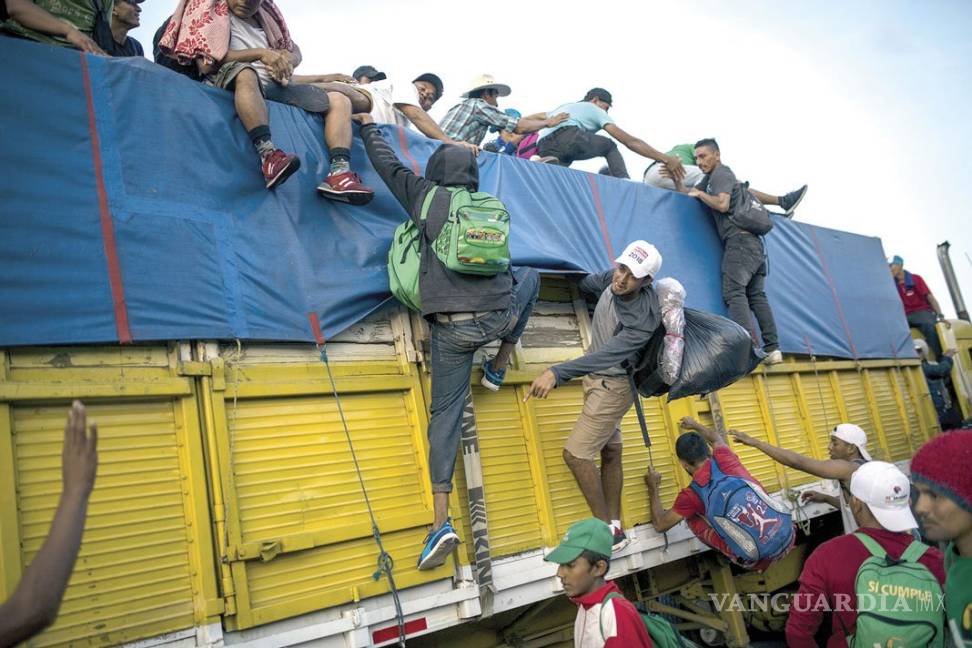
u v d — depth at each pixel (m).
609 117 6.61
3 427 2.50
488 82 6.04
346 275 3.58
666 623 2.98
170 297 2.99
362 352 3.59
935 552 2.78
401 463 3.53
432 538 3.32
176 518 2.83
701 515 4.50
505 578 3.71
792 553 5.88
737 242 5.82
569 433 4.44
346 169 3.68
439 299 3.43
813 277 6.97
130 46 4.18
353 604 3.15
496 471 3.93
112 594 2.60
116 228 2.94
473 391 3.97
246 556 2.88
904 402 7.64
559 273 4.54
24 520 2.51
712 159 5.97
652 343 4.17
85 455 1.78
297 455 3.20
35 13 3.14
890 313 7.93
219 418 3.00
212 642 2.75
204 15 3.56
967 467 1.98
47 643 2.43
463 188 3.59
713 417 5.34
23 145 2.80
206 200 3.23
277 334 3.26
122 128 3.06
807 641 3.02
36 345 2.67
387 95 4.49
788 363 6.34
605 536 2.82
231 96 3.49
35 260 2.72
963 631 2.01
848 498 3.90
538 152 6.68
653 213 5.48
